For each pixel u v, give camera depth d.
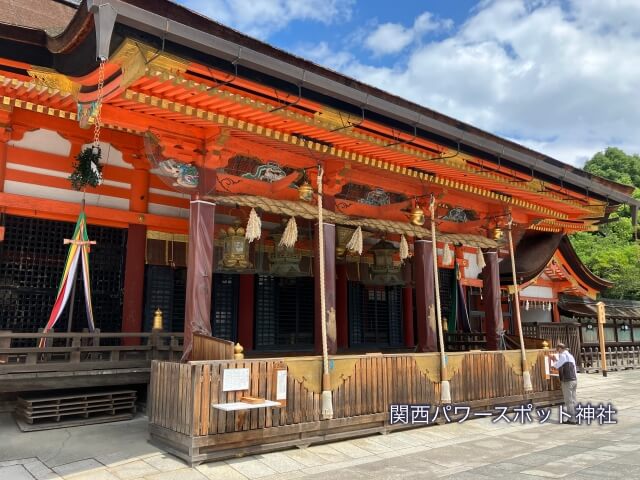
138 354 11.08
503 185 12.61
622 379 19.36
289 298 14.20
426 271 12.16
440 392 10.48
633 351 24.02
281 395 7.95
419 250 12.33
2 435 8.00
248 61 6.89
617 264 31.17
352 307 15.70
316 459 7.64
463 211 14.45
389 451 8.30
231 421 7.36
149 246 11.62
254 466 7.10
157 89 7.18
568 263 21.78
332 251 10.27
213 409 7.21
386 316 16.70
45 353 8.94
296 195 10.39
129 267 11.30
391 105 8.85
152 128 8.39
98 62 6.54
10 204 9.88
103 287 11.08
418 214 12.02
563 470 6.93
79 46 6.85
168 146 8.55
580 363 21.11
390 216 12.38
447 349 16.58
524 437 9.55
